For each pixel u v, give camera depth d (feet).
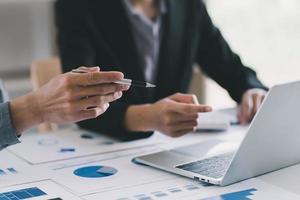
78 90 3.23
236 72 5.96
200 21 6.00
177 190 3.10
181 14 5.80
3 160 3.75
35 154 3.91
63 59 5.02
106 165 3.62
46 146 4.14
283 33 9.11
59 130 4.73
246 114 4.84
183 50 5.83
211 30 6.11
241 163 3.17
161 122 4.09
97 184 3.22
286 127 3.30
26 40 8.86
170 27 5.68
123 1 5.35
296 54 9.00
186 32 5.83
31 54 8.94
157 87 5.74
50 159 3.78
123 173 3.43
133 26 5.48
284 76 9.19
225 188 3.13
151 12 5.69
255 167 3.29
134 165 3.61
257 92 5.18
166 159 3.61
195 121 4.01
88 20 5.17
